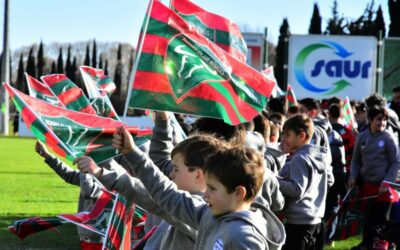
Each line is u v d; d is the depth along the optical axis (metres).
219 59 4.91
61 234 10.50
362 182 10.09
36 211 12.87
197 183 4.27
